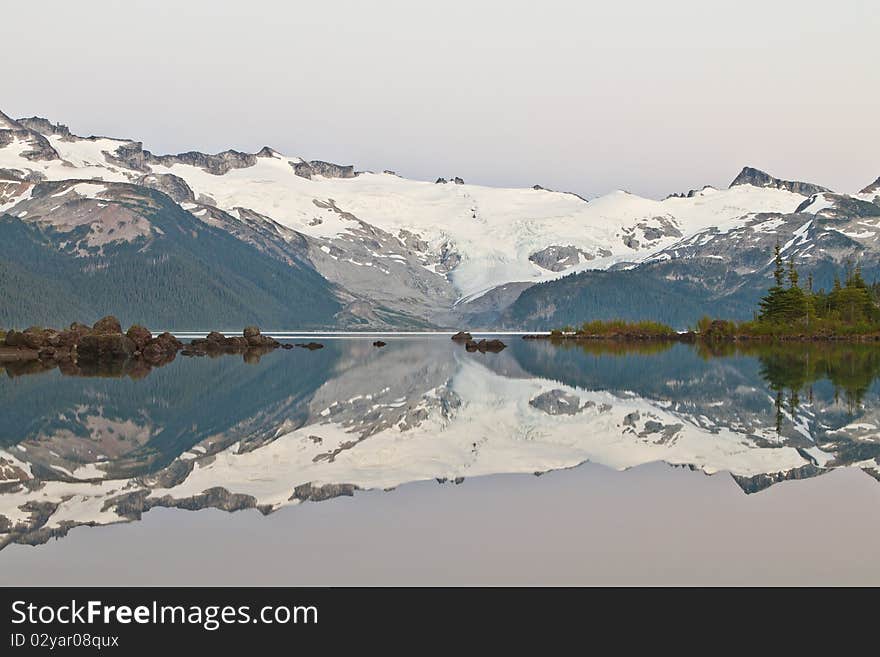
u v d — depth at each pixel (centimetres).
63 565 2422
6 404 6266
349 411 5803
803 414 5456
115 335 12950
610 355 13838
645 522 2764
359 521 2802
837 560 2412
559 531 2672
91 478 3494
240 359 12775
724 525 2727
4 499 3142
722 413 5519
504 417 5425
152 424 5166
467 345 17100
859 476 3447
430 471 3566
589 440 4394
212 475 3538
